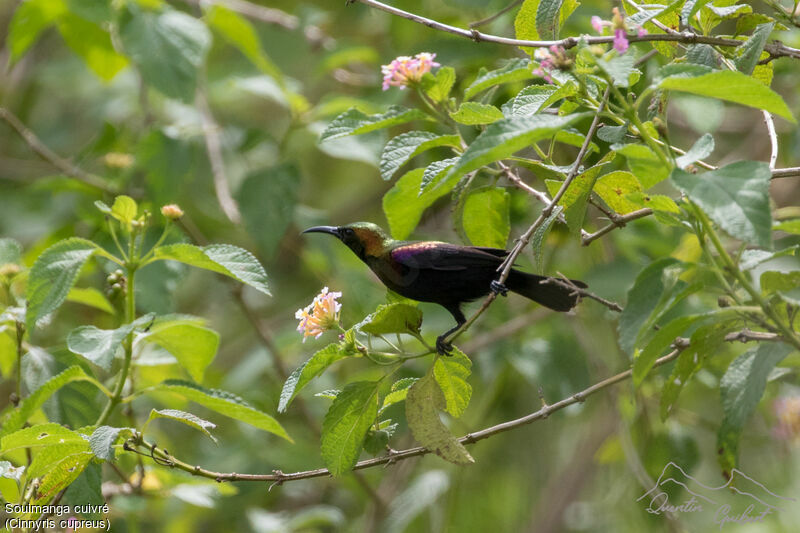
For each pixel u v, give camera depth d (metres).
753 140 14.07
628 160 5.39
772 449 11.30
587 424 14.45
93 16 11.16
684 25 6.68
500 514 13.73
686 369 6.21
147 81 11.12
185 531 12.58
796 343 5.29
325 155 17.19
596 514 13.32
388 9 6.71
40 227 15.03
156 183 11.58
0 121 15.76
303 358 13.99
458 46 11.41
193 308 15.97
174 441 13.55
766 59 6.95
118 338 7.03
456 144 6.87
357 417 6.37
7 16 17.23
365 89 14.02
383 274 8.34
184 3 15.10
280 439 13.22
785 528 10.68
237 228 13.73
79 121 16.91
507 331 12.19
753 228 4.68
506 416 13.93
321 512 12.18
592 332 12.71
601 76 5.60
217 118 15.91
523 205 12.15
